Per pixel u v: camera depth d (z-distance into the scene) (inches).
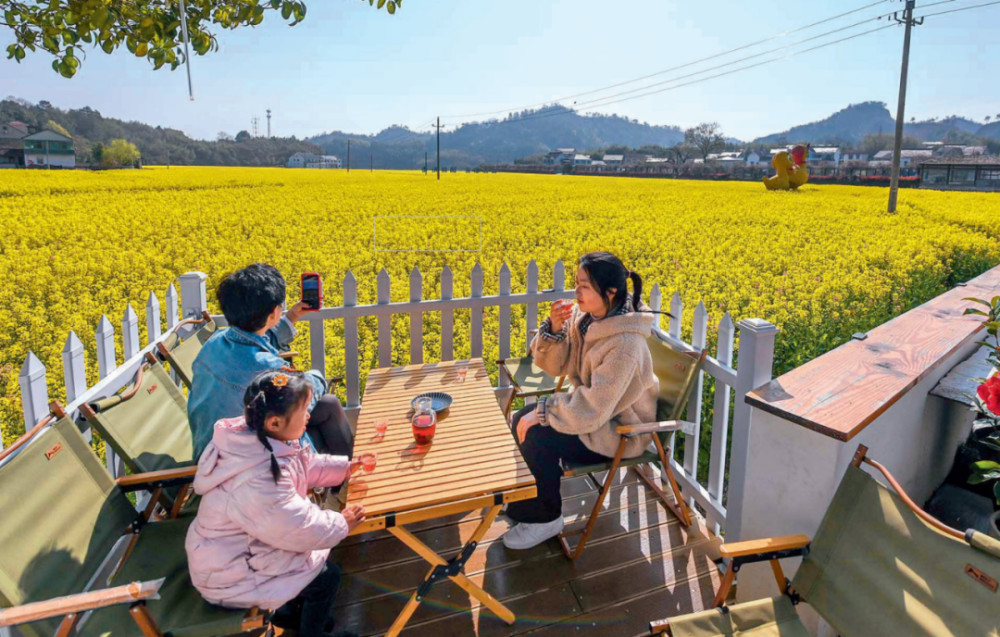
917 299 419.5
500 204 1109.1
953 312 150.9
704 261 553.0
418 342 183.9
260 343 107.9
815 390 100.1
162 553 94.0
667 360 137.6
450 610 110.8
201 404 105.3
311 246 621.3
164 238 673.0
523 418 126.0
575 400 115.3
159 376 121.6
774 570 84.8
